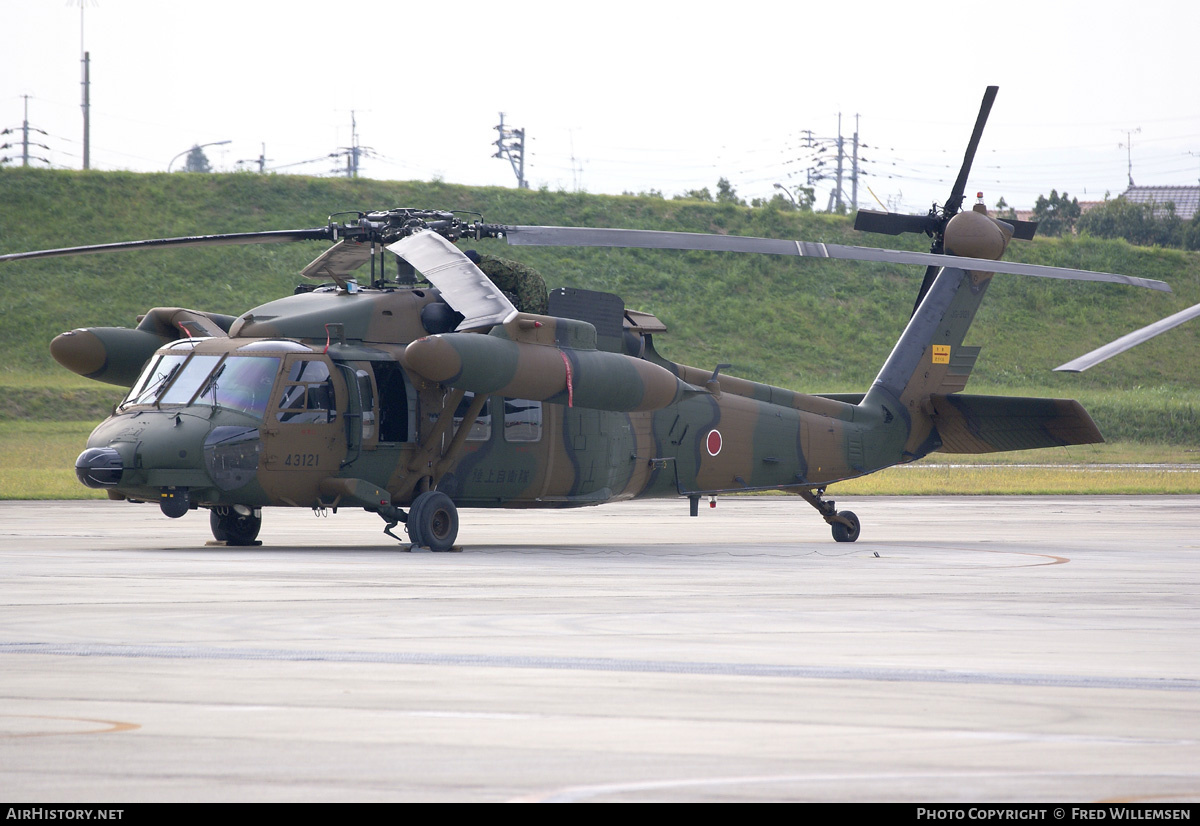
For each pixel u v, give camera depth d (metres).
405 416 56.31
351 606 35.31
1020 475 156.38
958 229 72.81
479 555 54.75
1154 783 16.75
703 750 18.47
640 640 29.62
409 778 16.75
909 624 33.41
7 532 68.81
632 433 64.88
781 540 72.12
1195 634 32.22
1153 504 113.94
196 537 65.69
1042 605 38.56
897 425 76.69
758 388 71.62
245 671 24.86
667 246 54.06
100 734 19.22
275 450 52.50
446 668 25.42
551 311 58.56
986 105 72.31
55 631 29.94
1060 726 20.50
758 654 27.73
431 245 52.81
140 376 57.16
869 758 18.06
